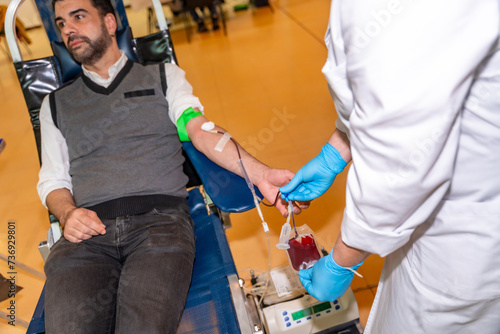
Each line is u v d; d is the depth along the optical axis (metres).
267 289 1.62
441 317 1.00
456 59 0.64
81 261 1.39
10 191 2.92
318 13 5.23
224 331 1.28
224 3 6.20
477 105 0.76
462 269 0.91
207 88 3.79
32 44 5.80
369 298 1.80
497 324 1.01
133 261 1.37
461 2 0.63
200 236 1.63
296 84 3.57
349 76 0.75
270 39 4.70
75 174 1.63
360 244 0.88
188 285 1.35
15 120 3.97
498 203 0.85
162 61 1.93
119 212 1.51
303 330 1.50
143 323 1.21
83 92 1.71
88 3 1.67
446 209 0.89
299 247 1.39
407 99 0.66
